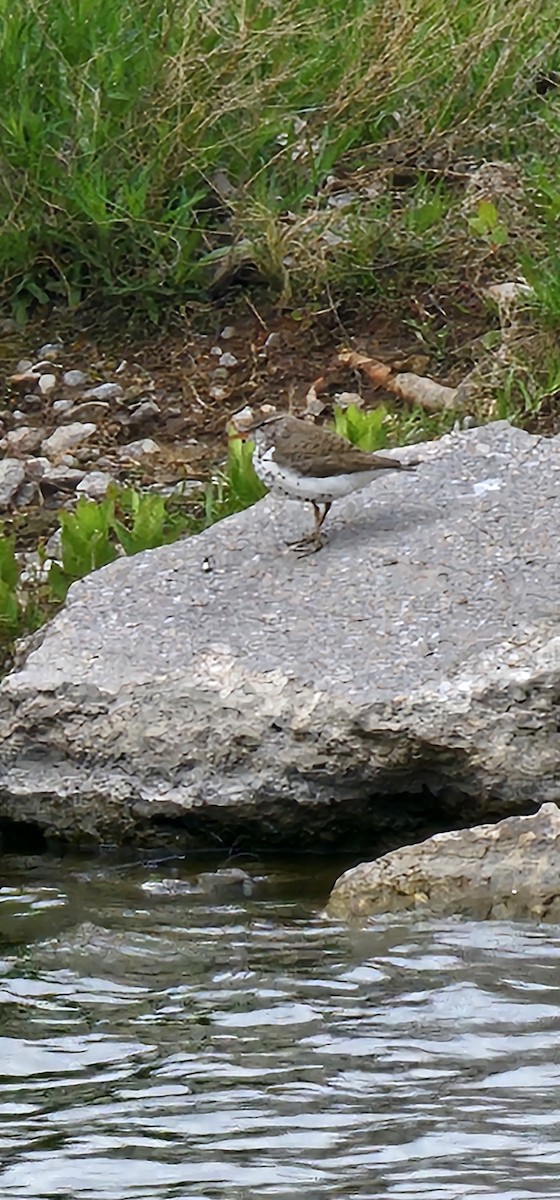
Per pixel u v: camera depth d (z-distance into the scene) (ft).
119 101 56.13
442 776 35.32
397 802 35.81
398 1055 28.63
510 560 38.75
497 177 57.82
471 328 54.49
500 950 31.40
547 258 54.70
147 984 31.40
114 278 56.39
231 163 57.57
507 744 34.91
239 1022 29.94
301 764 35.50
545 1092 27.50
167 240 55.98
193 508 48.52
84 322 56.49
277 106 56.39
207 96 56.39
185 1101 27.76
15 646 42.27
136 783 36.37
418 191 57.67
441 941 31.83
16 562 45.93
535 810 34.96
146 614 38.88
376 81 57.00
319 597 38.52
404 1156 26.09
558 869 32.35
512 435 43.34
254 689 36.22
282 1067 28.55
